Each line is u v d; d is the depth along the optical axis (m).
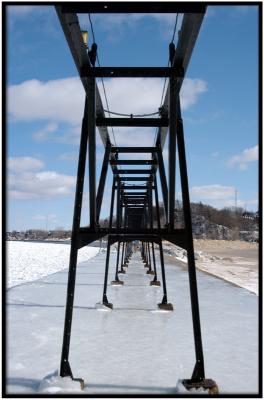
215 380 3.70
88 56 4.05
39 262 21.88
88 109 4.21
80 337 5.13
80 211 3.88
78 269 15.94
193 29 3.58
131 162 8.01
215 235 83.38
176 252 33.53
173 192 4.73
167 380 3.67
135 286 10.50
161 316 6.54
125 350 4.57
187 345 4.82
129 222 17.95
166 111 5.42
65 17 3.36
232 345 4.86
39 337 5.09
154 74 4.16
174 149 4.60
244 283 12.24
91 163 4.46
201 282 11.47
